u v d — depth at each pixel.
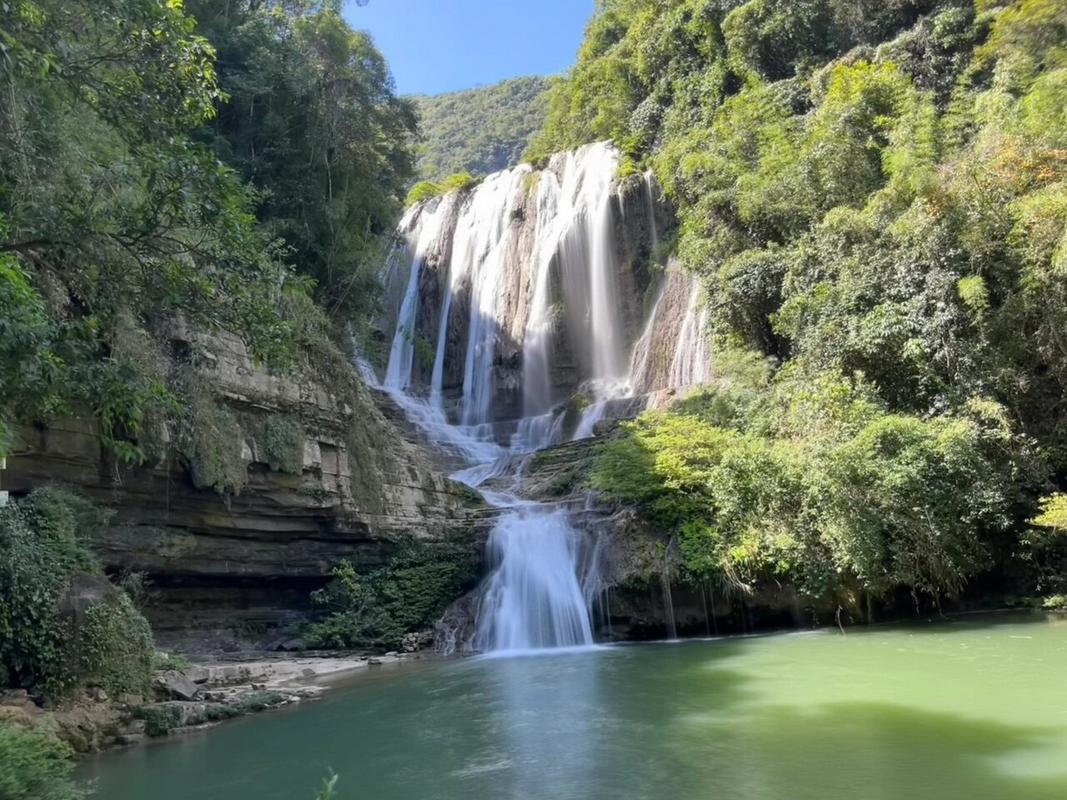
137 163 8.30
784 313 20.53
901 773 6.61
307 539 16.86
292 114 22.91
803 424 17.31
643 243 31.72
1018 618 15.24
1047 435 16.77
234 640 15.91
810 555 15.80
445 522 19.72
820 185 22.62
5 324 5.81
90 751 9.07
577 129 46.28
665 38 38.25
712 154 26.83
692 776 6.93
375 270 26.55
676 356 27.92
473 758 8.12
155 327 12.98
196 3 21.95
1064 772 6.46
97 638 10.02
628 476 18.67
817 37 32.94
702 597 16.45
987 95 20.56
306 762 8.34
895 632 14.57
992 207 16.89
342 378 17.56
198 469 13.43
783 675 11.22
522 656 15.47
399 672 14.23
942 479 15.40
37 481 11.44
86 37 8.45
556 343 31.78
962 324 17.11
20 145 7.88
